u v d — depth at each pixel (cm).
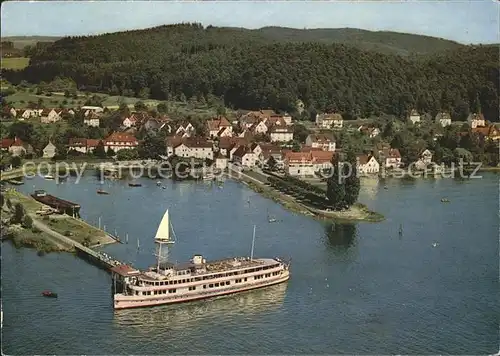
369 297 15725
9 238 19412
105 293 15638
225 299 15838
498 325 14238
